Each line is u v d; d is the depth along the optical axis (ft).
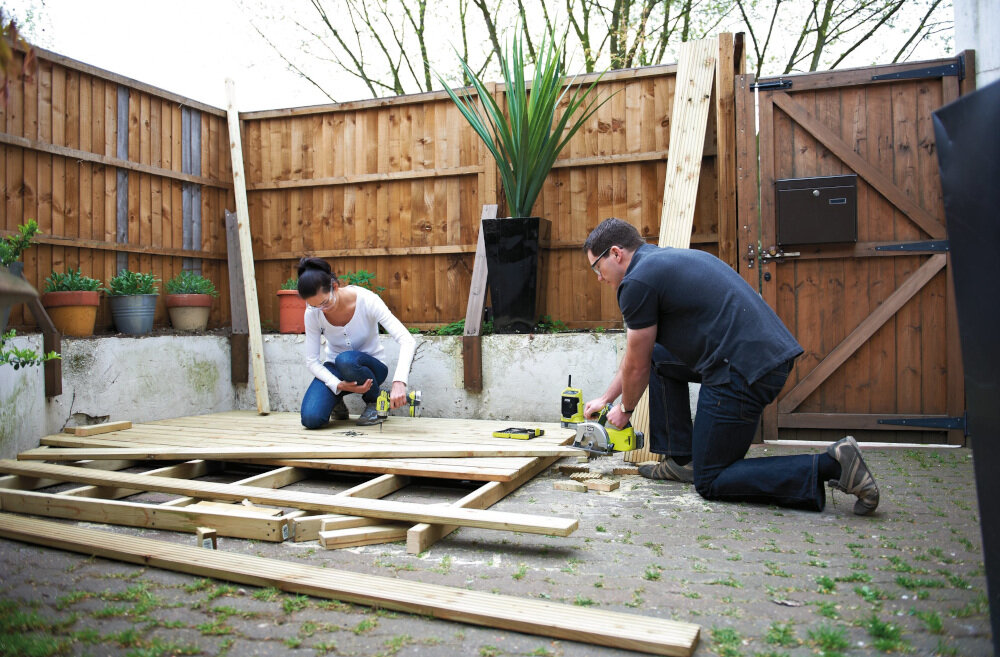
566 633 5.18
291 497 8.40
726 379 8.69
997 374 4.18
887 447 13.25
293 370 16.29
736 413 8.73
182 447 11.35
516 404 14.73
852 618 5.48
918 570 6.51
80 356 13.04
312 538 7.77
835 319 13.83
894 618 5.48
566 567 6.76
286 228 18.24
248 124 18.37
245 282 16.65
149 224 16.33
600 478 10.36
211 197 18.04
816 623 5.40
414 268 17.29
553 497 9.61
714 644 5.07
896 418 13.51
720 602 5.85
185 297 16.10
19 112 13.47
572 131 14.89
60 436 12.33
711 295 8.68
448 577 6.51
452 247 16.79
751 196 14.01
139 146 16.01
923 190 13.38
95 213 15.01
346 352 13.28
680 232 13.50
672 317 8.92
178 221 17.08
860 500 8.42
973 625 5.30
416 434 12.43
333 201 17.85
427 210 17.13
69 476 9.73
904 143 13.44
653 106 15.60
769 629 5.31
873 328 13.60
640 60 32.22
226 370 16.65
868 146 13.61
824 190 13.53
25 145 13.44
